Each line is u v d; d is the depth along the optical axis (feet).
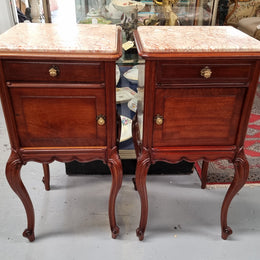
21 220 4.41
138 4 5.05
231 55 3.01
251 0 11.42
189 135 3.48
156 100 3.24
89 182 5.19
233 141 3.56
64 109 3.31
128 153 4.99
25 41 3.13
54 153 3.54
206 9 5.55
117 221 4.43
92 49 2.99
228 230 4.11
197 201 4.85
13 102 3.24
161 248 4.04
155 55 2.97
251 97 3.29
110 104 3.28
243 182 3.76
